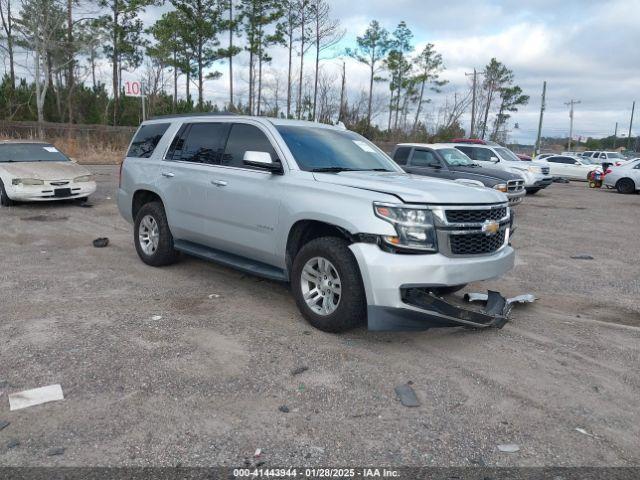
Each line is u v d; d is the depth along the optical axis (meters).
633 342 4.88
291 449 3.04
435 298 4.38
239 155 5.70
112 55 46.81
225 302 5.59
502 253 4.84
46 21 32.84
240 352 4.30
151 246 6.90
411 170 13.49
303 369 4.02
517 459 3.03
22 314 5.01
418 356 4.38
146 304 5.43
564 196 19.89
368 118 39.25
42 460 2.87
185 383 3.75
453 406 3.59
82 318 4.95
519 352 4.55
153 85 42.19
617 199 19.31
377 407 3.53
